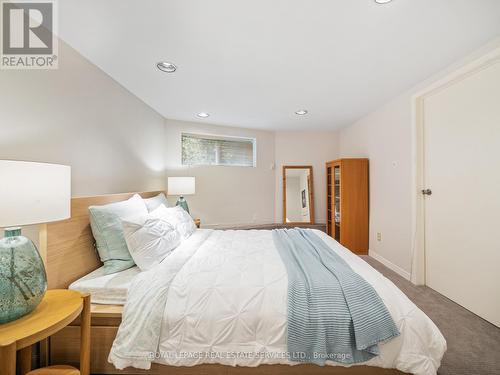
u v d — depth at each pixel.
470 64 1.66
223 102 2.62
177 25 1.35
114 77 1.99
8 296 0.81
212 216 3.53
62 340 1.14
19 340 0.73
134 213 1.65
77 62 1.59
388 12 1.26
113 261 1.40
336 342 0.97
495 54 1.49
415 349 0.97
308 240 1.92
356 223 3.16
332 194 3.57
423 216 2.23
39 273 0.90
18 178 0.81
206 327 1.01
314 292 1.08
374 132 2.97
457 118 1.86
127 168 2.25
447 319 1.68
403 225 2.44
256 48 1.59
